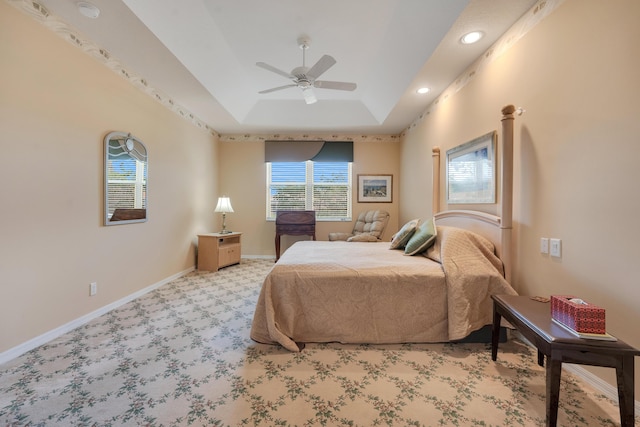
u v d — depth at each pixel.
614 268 1.46
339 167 5.79
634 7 1.37
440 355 1.97
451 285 2.08
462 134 3.00
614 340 1.19
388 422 1.35
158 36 2.49
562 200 1.77
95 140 2.62
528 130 2.05
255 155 5.73
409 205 4.99
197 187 4.73
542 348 1.27
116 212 2.88
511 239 2.20
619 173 1.44
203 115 4.56
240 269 4.72
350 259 2.54
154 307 2.91
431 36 2.46
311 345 2.12
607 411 1.41
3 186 1.89
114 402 1.48
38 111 2.10
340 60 3.40
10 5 1.92
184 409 1.43
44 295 2.15
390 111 4.25
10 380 1.66
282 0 2.41
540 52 1.93
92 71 2.57
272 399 1.51
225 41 3.02
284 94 4.48
